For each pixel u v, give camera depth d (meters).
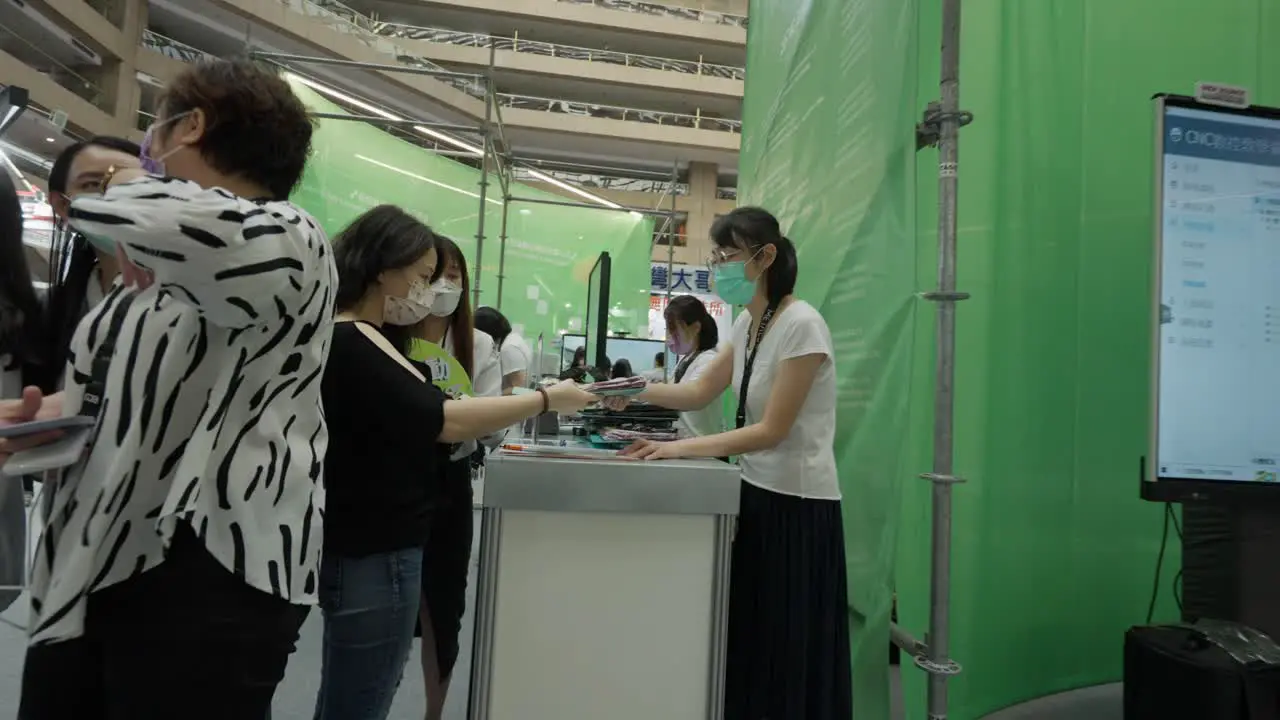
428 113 12.90
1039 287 2.07
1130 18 2.20
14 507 1.52
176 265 0.65
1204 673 1.42
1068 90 2.13
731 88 14.87
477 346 2.22
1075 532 2.17
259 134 0.80
